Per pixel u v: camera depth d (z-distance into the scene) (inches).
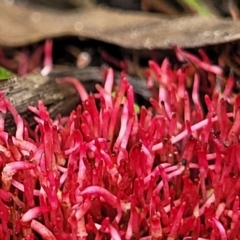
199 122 11.2
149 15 14.1
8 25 14.6
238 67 12.2
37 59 14.7
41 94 12.1
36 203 10.6
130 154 10.7
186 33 12.5
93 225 10.3
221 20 12.9
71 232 10.3
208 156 10.9
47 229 10.2
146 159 10.7
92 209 10.5
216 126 11.3
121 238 10.4
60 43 14.4
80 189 10.4
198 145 10.9
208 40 12.0
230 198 10.7
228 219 10.7
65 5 16.1
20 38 14.3
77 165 10.7
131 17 14.0
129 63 13.5
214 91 12.0
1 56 14.8
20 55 14.9
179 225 10.3
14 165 10.3
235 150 10.7
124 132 11.0
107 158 10.6
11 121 11.4
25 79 12.2
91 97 11.1
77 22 14.2
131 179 10.7
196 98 11.8
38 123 11.2
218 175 10.7
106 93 11.4
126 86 11.2
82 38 13.8
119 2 15.5
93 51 14.2
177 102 11.6
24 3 16.3
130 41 12.8
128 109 11.1
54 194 10.3
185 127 11.2
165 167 10.8
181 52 12.2
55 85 12.3
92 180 10.4
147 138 10.9
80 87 12.0
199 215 10.6
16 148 10.6
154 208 10.4
